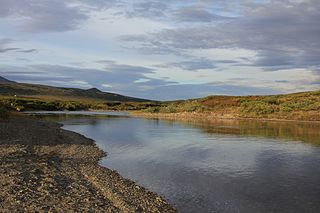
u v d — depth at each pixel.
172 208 13.35
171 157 24.50
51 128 40.97
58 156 22.86
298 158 24.06
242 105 85.06
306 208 13.58
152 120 69.62
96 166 20.55
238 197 14.91
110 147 29.23
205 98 103.06
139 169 20.36
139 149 28.23
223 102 93.06
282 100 84.75
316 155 25.23
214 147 29.55
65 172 17.89
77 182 15.91
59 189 14.20
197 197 14.87
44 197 12.82
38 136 31.47
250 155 25.31
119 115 92.81
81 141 31.61
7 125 38.28
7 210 11.12
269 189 16.11
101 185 15.77
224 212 13.09
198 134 40.53
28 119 52.88
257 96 96.69
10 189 13.30
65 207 11.92
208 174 19.14
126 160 23.25
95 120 67.19
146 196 14.60
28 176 15.62
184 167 20.98
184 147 29.52
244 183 17.19
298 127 50.22
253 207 13.69
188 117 81.00
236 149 28.38
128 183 16.67
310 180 17.81
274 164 21.92
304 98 82.56
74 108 133.50
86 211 11.70
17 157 19.86
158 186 16.59
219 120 68.88
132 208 12.64
